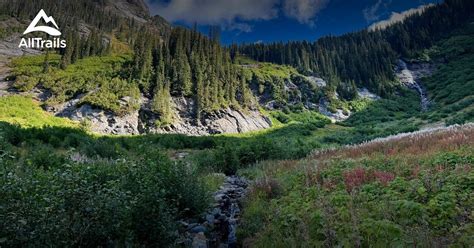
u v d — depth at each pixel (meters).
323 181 10.84
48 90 78.19
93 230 5.39
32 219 4.65
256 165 21.33
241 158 24.05
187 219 8.85
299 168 14.80
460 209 6.54
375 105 112.56
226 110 88.19
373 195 8.40
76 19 143.88
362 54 145.62
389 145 17.77
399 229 6.01
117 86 78.06
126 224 5.80
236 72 112.06
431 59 142.38
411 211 6.70
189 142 46.91
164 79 85.81
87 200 5.58
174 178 8.90
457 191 7.41
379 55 145.88
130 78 82.88
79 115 69.81
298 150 27.67
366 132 64.88
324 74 135.75
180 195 8.40
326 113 111.75
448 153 11.09
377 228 6.21
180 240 7.25
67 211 5.34
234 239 8.30
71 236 5.18
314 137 67.56
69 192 5.41
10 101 66.44
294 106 111.88
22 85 79.06
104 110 71.56
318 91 120.25
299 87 123.06
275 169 17.31
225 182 15.70
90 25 155.25
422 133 22.61
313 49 157.62
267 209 9.38
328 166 13.31
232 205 11.14
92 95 74.19
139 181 7.03
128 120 72.88
